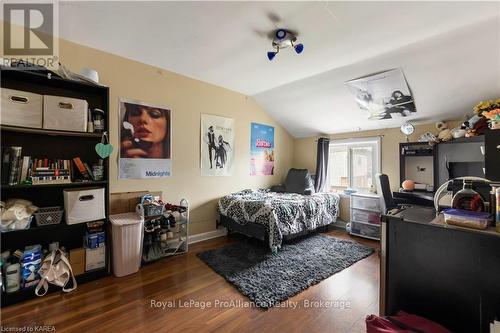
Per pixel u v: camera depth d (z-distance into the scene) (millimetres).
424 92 2828
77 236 2354
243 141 3965
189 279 2244
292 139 4914
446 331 976
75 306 1800
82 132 2119
